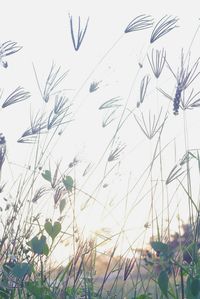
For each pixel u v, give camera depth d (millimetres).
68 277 1159
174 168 1188
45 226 1094
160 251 994
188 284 961
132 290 1193
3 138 1186
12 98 1173
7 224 1193
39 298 1059
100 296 1186
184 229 1136
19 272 1021
